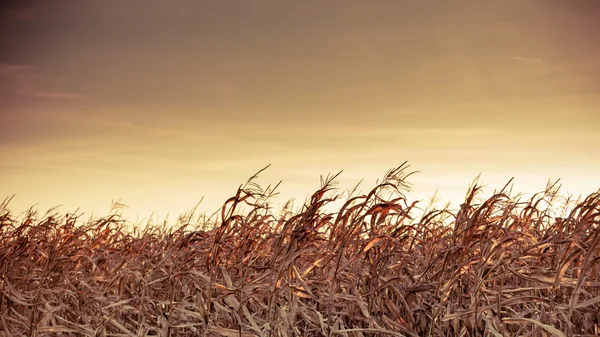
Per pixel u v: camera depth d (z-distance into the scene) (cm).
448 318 614
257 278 689
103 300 789
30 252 874
